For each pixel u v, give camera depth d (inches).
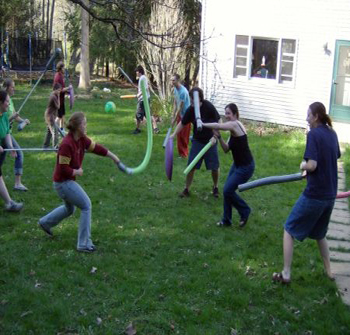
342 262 240.4
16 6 973.2
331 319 188.7
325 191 198.7
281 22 574.2
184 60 623.2
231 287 209.9
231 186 267.0
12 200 296.5
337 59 549.0
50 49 1011.9
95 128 526.9
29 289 201.9
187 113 304.2
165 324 182.4
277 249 249.6
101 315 188.1
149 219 282.5
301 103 576.4
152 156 421.7
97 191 329.7
